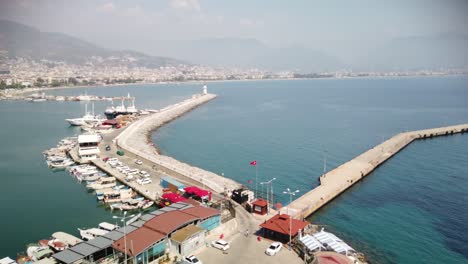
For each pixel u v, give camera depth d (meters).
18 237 79.50
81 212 93.62
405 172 131.50
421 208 96.94
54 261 60.69
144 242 60.31
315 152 161.38
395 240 78.31
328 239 68.94
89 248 59.28
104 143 168.62
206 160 149.25
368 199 104.00
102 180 113.56
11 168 135.88
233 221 78.94
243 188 100.19
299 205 92.38
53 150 159.38
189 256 60.25
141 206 93.81
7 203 100.31
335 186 109.50
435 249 74.62
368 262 68.50
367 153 153.50
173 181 104.69
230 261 61.12
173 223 66.81
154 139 194.00
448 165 140.38
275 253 63.81
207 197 90.75
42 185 116.38
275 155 156.12
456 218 90.25
